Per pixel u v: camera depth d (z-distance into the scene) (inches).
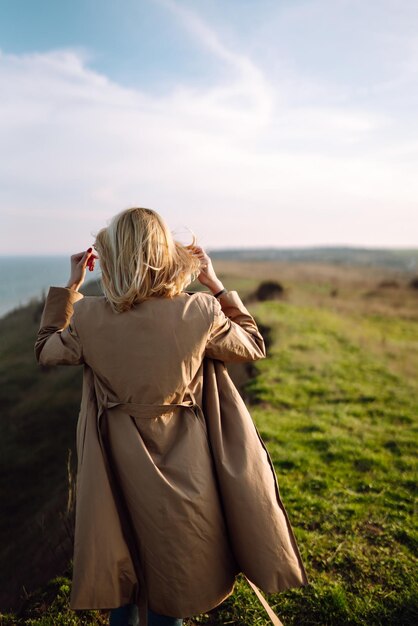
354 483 173.6
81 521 65.0
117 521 65.9
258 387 322.3
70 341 67.4
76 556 64.6
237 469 67.8
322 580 110.4
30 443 381.4
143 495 63.8
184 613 64.1
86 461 66.5
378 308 764.0
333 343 481.1
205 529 64.7
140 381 65.1
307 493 162.7
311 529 137.0
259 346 74.5
